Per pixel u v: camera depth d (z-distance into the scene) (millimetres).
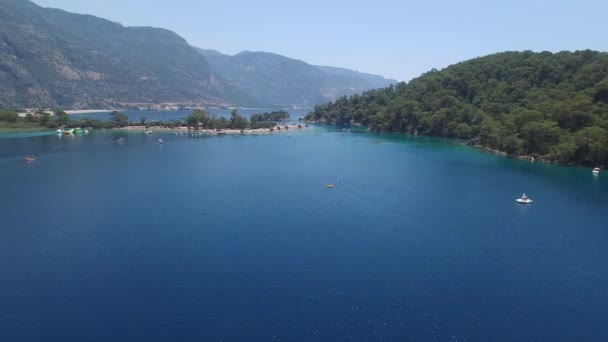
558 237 125188
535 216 144500
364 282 97562
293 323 82562
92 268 104875
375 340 77688
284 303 89125
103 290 94625
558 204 158875
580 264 107688
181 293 93062
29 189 180125
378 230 130750
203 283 97188
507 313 86188
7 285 97062
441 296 92062
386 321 83125
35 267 105500
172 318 84438
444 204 159000
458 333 79875
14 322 83562
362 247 117125
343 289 94562
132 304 89188
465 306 88438
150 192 175750
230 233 127562
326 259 109312
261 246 117688
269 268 104312
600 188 182625
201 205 156750
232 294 92562
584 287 96500
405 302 89562
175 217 142250
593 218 142250
